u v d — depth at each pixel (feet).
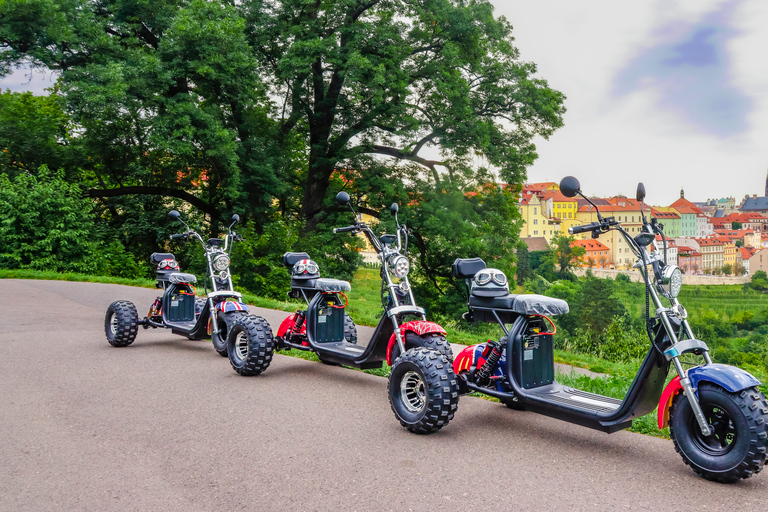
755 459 10.90
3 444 13.67
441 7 68.49
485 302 15.61
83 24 58.95
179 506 10.52
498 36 71.51
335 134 74.43
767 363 167.53
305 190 80.59
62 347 25.41
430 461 12.79
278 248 67.92
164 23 64.23
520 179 74.02
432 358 14.65
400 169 77.00
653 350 12.36
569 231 13.34
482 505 10.55
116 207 81.71
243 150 67.67
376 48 65.87
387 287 18.13
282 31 65.00
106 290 47.14
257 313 37.22
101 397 17.74
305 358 24.26
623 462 12.82
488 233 74.02
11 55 59.82
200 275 69.21
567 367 24.70
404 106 66.44
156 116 58.70
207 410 16.52
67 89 57.16
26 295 42.37
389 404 17.51
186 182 76.69
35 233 63.67
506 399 15.05
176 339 28.30
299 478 11.80
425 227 71.10
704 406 11.85
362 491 11.17
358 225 18.57
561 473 12.13
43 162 72.54
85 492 11.11
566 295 248.73
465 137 69.41
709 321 304.91
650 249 13.00
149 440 14.03
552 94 73.46
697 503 10.63
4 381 19.45
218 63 59.31
